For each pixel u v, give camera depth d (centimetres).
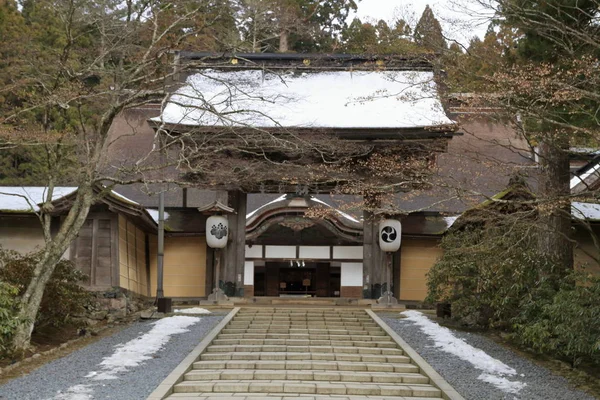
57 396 1145
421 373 1403
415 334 1773
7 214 2228
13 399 1127
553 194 1504
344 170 2125
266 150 2195
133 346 1591
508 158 3045
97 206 2156
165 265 2556
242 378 1362
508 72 1559
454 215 2541
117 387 1221
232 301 2377
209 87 2542
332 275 3169
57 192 2384
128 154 3064
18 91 1953
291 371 1418
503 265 1664
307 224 2641
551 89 1421
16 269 1644
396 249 2328
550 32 1508
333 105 2489
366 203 2028
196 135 1902
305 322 1917
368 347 1642
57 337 1745
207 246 2534
